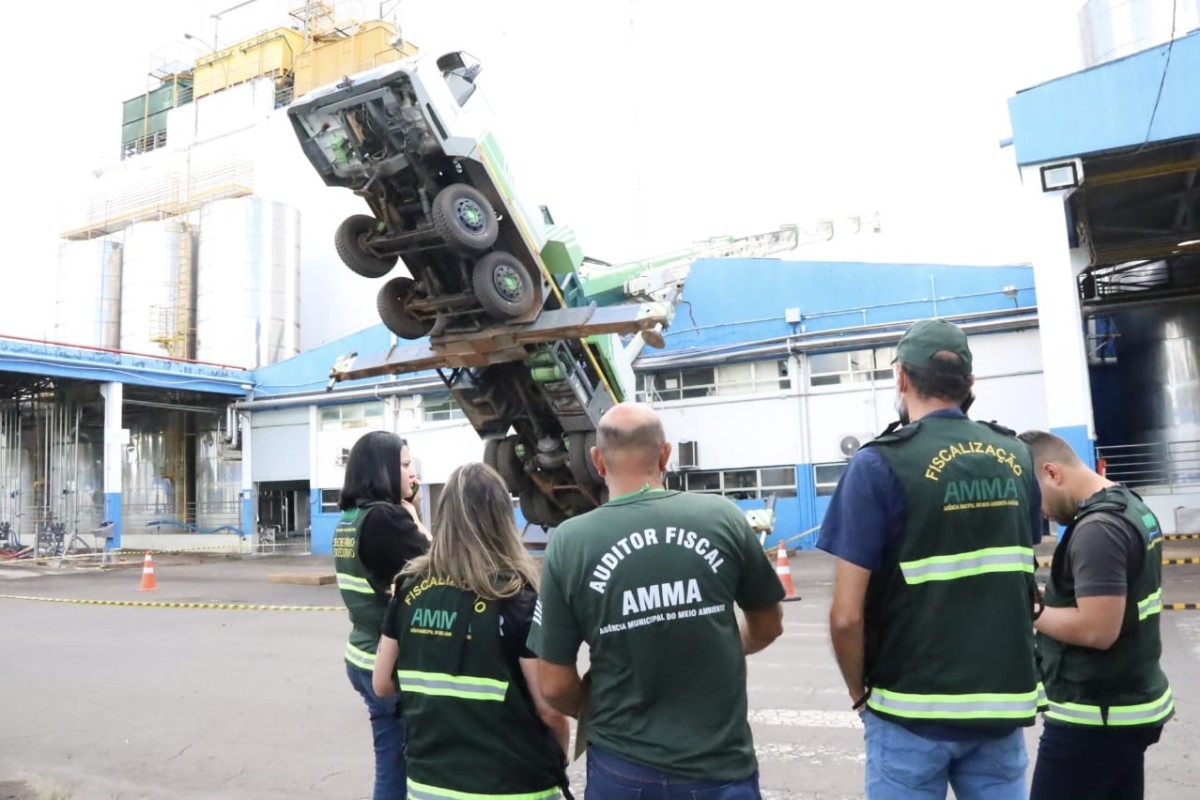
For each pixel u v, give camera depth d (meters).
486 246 10.02
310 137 9.94
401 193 10.17
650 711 2.37
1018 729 2.45
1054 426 14.73
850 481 2.54
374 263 10.68
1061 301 14.81
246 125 38.03
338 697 7.41
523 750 2.65
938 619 2.43
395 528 3.53
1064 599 2.91
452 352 11.35
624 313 10.22
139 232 32.50
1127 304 20.55
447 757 2.69
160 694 7.68
